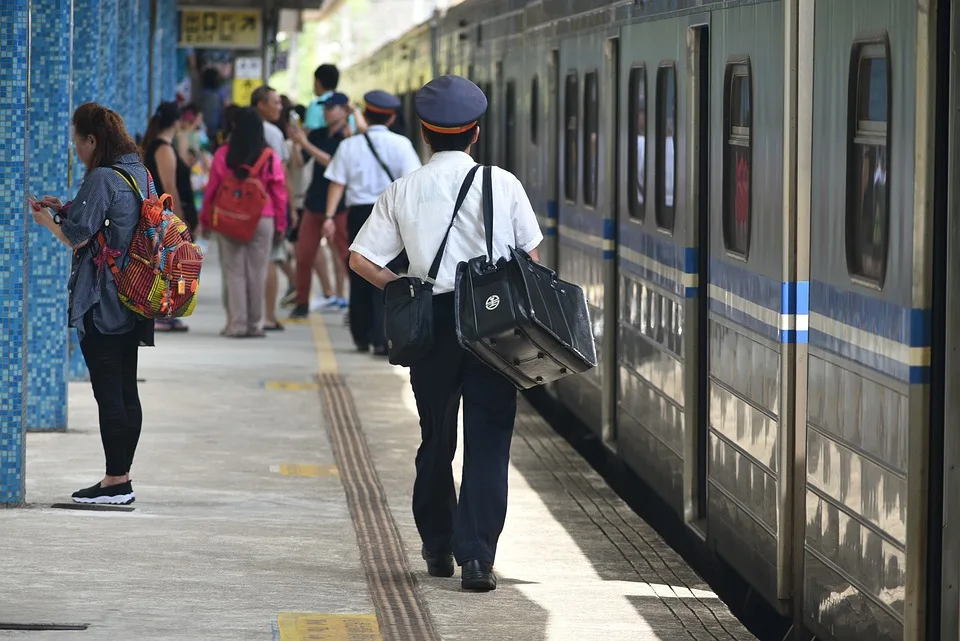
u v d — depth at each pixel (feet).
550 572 77.87
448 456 71.67
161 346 156.35
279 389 132.67
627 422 106.52
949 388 53.78
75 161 122.72
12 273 82.69
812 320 66.18
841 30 62.54
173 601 66.64
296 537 80.84
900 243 56.03
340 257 173.68
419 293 67.87
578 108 124.47
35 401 106.42
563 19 130.93
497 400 69.97
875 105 58.95
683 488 89.10
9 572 70.13
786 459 69.26
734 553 78.13
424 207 68.85
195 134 244.83
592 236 118.93
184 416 117.70
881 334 57.77
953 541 54.08
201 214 164.14
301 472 99.50
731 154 78.74
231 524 83.10
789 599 70.28
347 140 145.48
